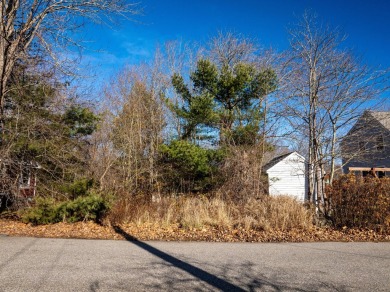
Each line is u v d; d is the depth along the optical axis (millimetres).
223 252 7227
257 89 18078
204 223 10227
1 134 11898
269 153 19141
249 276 5434
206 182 16516
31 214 10469
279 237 8875
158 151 19359
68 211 10891
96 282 5035
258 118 17016
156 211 11125
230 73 18656
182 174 17797
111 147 19484
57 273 5477
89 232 9484
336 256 6871
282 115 16188
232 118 17844
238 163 14406
